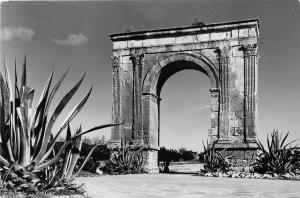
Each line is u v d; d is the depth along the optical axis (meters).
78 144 8.43
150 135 27.69
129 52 28.89
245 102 25.58
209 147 25.69
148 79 28.19
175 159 38.06
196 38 27.45
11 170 7.38
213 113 26.30
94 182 15.23
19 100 7.51
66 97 7.61
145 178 19.16
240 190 12.30
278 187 13.73
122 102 28.53
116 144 27.89
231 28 26.59
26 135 7.61
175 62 27.91
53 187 7.85
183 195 10.51
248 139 25.02
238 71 26.11
